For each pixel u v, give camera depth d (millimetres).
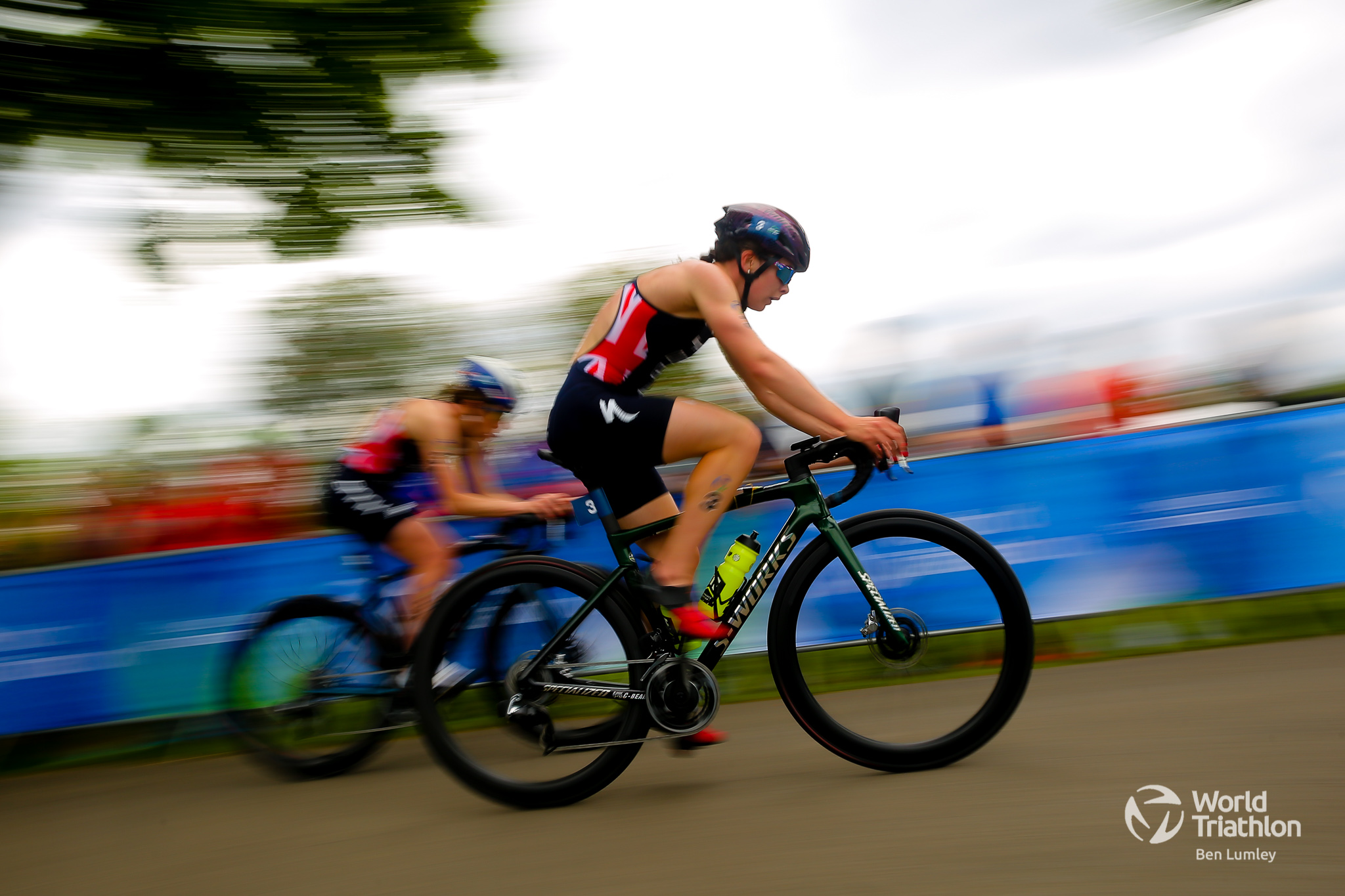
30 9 3697
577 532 3086
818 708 1897
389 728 2451
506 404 2676
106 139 4027
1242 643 2893
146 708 2959
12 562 2936
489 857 1608
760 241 1928
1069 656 2980
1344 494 3057
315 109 4195
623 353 1898
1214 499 3082
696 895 1357
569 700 1997
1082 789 1668
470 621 2023
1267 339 3080
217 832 1976
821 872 1402
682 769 2090
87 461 3072
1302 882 1247
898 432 1854
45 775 2740
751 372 1823
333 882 1562
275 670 2482
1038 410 3133
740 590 1926
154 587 2988
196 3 3857
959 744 1870
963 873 1354
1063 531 3113
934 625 2072
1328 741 1822
